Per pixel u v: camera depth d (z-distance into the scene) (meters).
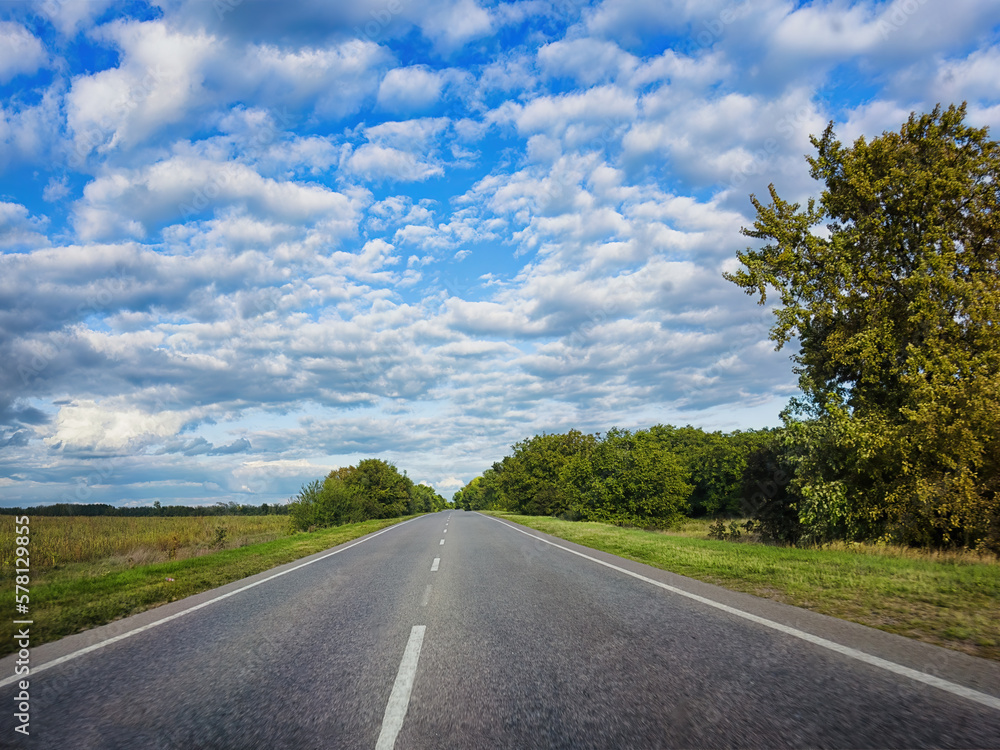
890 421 16.69
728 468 51.06
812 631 5.60
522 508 69.44
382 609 7.63
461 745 3.31
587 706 3.85
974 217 16.73
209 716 3.89
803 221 19.36
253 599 8.84
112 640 6.31
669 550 13.81
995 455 14.61
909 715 3.49
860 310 18.20
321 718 3.80
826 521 17.61
